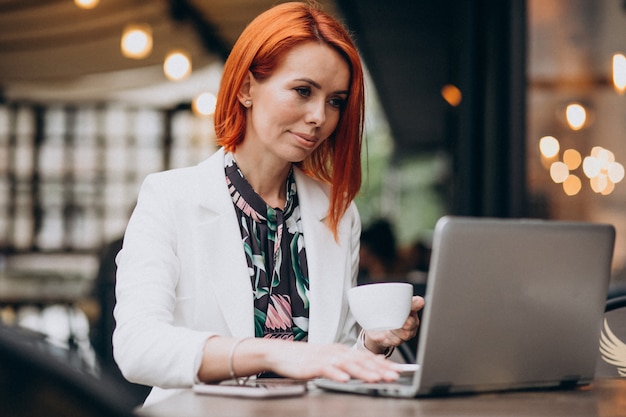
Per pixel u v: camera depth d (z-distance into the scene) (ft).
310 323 5.81
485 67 13.48
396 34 22.43
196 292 5.56
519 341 4.31
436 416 3.53
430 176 39.01
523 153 13.37
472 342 4.13
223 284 5.58
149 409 3.57
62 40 26.81
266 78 5.56
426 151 38.27
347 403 3.89
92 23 25.43
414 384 4.04
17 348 2.38
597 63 13.58
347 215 6.30
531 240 4.22
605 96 13.62
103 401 2.42
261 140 5.64
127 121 31.27
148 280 5.26
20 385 2.39
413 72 26.20
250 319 5.55
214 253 5.63
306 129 5.54
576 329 4.54
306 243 5.99
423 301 5.11
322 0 20.11
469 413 3.64
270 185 5.94
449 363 4.08
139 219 5.62
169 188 5.73
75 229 31.04
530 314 4.30
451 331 4.04
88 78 29.50
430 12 20.36
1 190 30.91
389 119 33.24
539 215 13.56
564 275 4.40
